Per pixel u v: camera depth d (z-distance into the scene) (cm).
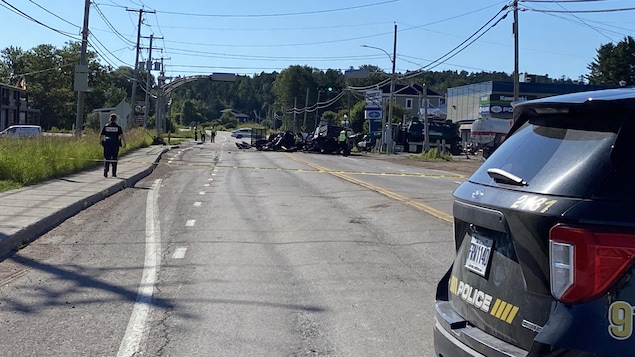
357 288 841
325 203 1695
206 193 1941
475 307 406
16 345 619
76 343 627
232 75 7100
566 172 353
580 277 322
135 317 710
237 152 5169
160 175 2645
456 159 5503
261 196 1866
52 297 784
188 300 778
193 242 1138
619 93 370
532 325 348
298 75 14712
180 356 600
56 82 10338
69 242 1124
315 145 5734
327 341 644
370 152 6631
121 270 924
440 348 428
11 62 10712
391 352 614
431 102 11050
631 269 313
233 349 620
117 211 1523
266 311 739
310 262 988
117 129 2233
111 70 10750
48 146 2338
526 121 438
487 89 7569
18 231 1089
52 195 1633
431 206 1609
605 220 322
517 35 3562
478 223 405
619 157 338
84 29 3500
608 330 313
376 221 1391
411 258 1025
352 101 14000
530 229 352
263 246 1109
